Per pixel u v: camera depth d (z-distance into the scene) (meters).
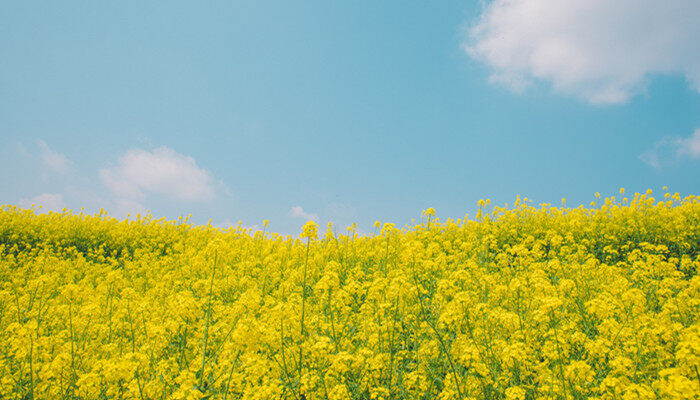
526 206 12.01
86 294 5.26
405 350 4.27
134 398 3.49
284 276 8.05
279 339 3.69
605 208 11.05
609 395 3.08
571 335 3.99
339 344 4.41
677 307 4.43
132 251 13.46
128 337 5.09
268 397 3.31
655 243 8.84
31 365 3.71
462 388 3.42
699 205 10.12
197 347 4.51
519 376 3.63
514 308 4.89
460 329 4.33
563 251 7.94
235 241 12.87
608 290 5.43
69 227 14.27
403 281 4.37
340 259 9.03
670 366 3.59
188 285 7.39
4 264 10.23
